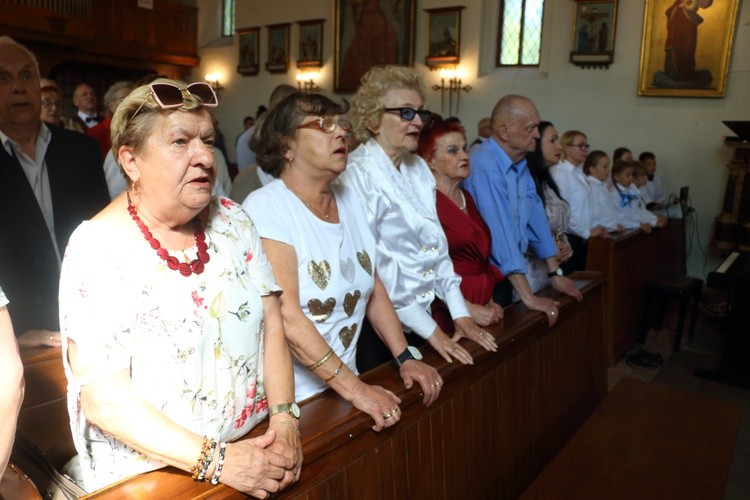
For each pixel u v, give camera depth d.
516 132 2.66
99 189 2.40
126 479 1.12
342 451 1.42
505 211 2.64
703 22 7.77
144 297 1.13
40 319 2.15
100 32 12.37
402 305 2.02
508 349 2.20
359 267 1.76
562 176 4.73
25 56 2.12
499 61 9.87
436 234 2.15
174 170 1.13
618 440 2.24
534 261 3.26
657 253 5.96
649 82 8.30
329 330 1.70
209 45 13.99
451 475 1.87
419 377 1.70
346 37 11.36
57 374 1.57
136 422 1.07
